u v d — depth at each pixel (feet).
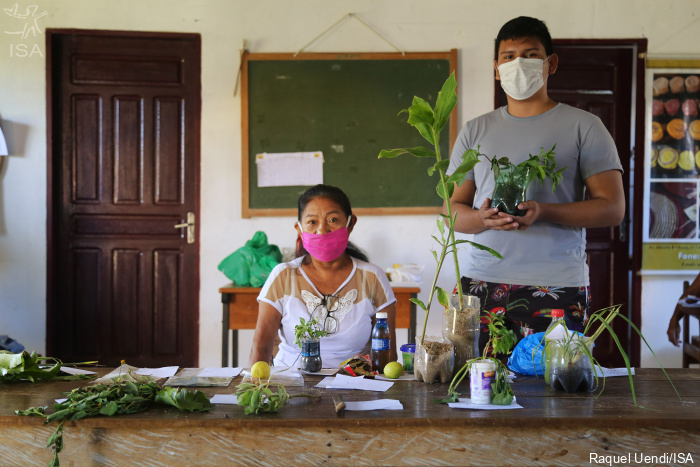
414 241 13.52
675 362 13.67
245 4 13.24
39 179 13.16
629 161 13.76
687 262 13.58
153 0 13.16
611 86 13.73
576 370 4.92
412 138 13.41
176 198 13.61
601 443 4.20
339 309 6.32
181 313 13.67
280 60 13.26
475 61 13.42
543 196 6.68
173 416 4.23
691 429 4.20
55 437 4.04
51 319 13.29
